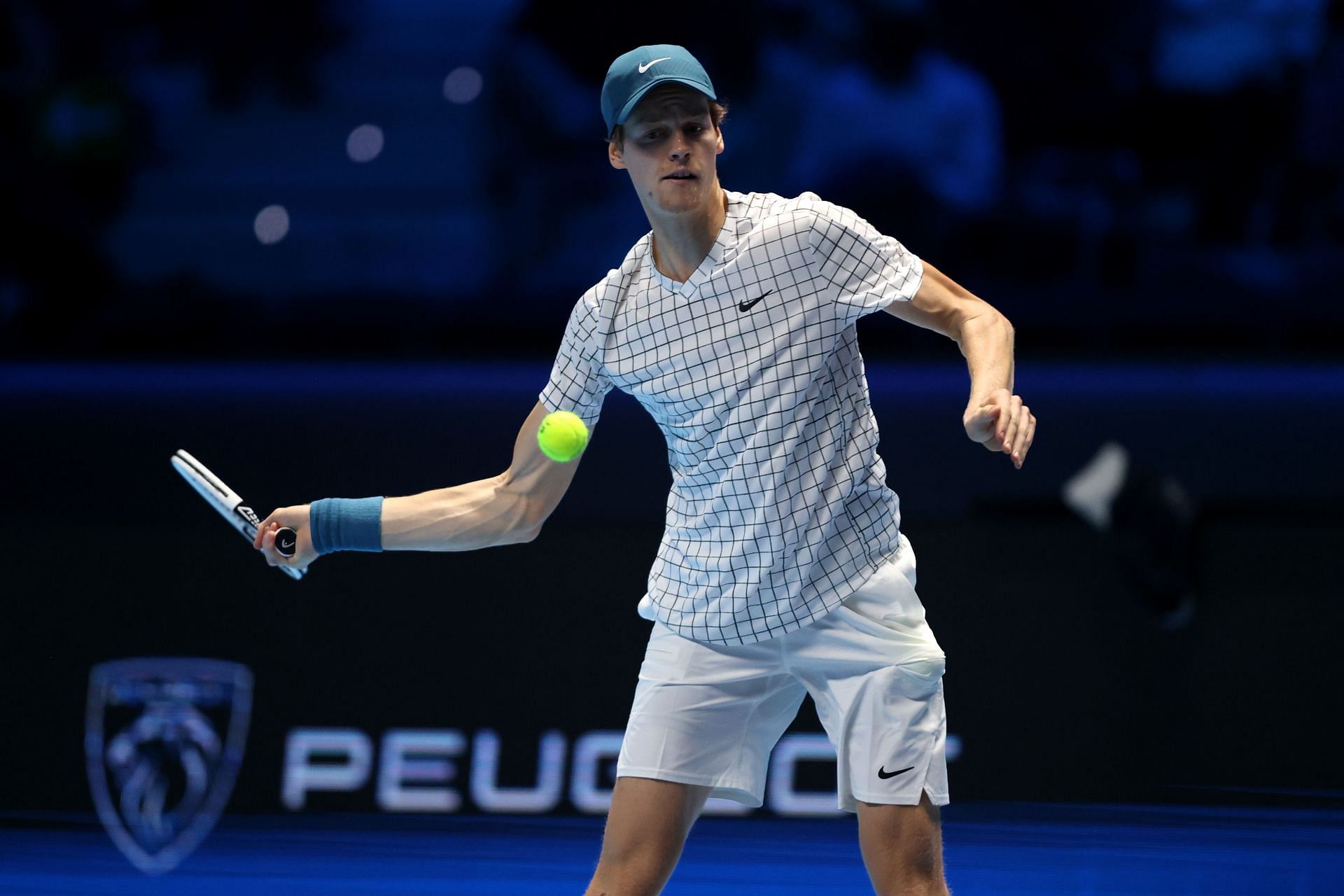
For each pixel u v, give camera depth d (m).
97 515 23.16
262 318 36.38
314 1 39.78
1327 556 19.58
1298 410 27.61
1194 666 19.45
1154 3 37.06
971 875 17.89
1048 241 35.84
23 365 35.06
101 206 37.88
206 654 19.53
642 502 22.86
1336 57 36.03
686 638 12.34
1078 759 19.34
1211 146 36.81
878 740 11.91
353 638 19.55
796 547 11.80
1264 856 18.36
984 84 36.53
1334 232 35.81
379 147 39.75
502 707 19.38
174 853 18.94
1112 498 19.61
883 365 33.06
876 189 35.78
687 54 11.65
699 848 18.83
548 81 36.88
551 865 18.47
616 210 36.97
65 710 19.39
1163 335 35.16
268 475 24.83
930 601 19.69
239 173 39.44
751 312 11.60
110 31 38.69
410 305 36.44
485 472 24.89
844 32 36.16
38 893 17.77
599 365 12.43
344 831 19.11
